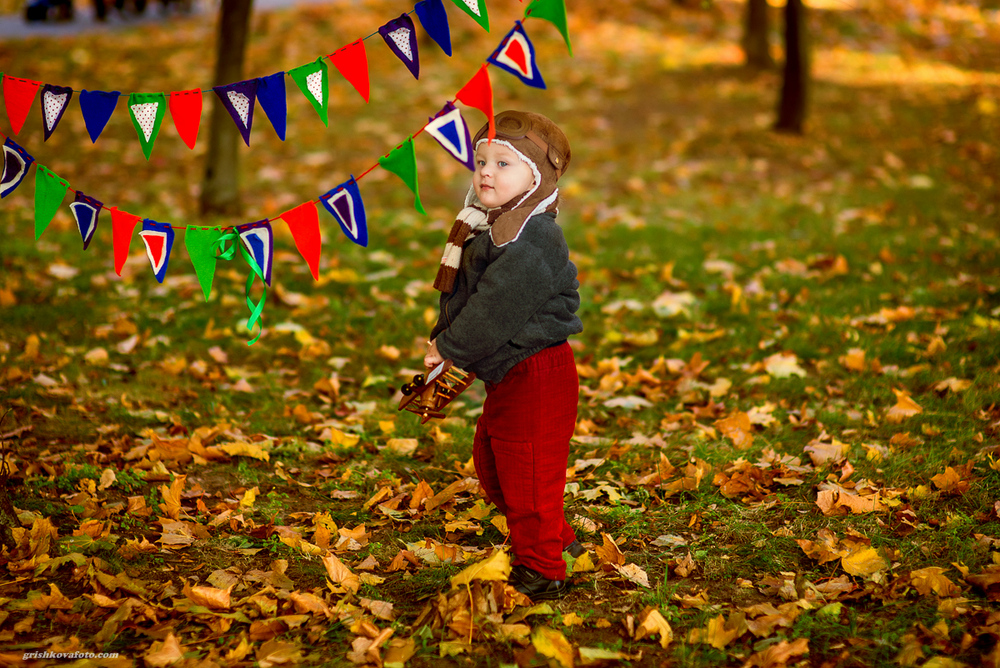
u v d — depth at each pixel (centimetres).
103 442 384
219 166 736
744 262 640
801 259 636
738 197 816
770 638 245
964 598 256
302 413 420
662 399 438
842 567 278
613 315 552
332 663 237
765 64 1309
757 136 981
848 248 648
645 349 502
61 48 1291
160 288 590
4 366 457
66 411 416
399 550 305
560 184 855
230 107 247
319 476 366
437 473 369
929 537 293
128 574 279
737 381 450
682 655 239
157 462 362
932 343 455
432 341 261
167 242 265
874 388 427
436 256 665
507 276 239
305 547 299
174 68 1218
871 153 931
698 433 388
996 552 273
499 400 258
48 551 288
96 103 246
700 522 318
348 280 607
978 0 1872
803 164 904
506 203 248
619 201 810
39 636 249
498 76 1226
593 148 969
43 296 566
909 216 728
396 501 337
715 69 1295
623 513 322
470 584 261
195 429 402
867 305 531
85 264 629
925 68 1352
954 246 635
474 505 331
